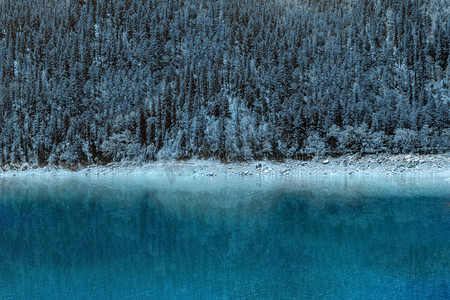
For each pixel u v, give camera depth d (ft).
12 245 145.28
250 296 93.91
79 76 526.57
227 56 548.31
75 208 227.20
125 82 514.68
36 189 314.76
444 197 236.84
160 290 98.22
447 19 558.56
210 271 113.50
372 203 222.48
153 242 148.05
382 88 487.61
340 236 152.56
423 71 488.44
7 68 552.82
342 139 404.77
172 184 329.52
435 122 406.62
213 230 167.32
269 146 407.03
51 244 146.61
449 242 139.74
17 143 437.99
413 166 362.74
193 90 482.28
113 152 425.69
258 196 259.39
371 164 379.55
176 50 583.17
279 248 137.49
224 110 450.71
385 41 556.10
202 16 644.27
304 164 400.67
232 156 410.93
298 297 92.22
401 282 102.58
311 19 645.51
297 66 542.16
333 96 463.83
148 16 625.41
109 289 99.19
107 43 582.76
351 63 517.96
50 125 452.76
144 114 450.71
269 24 629.92
